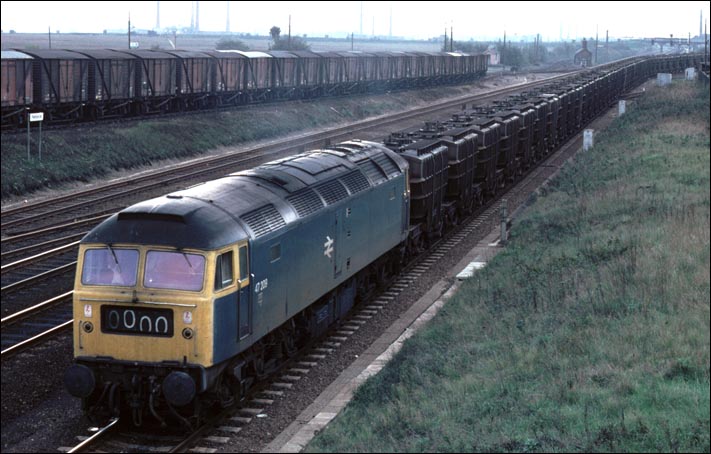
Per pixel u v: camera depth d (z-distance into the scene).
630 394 13.49
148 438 14.13
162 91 53.31
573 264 22.28
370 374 16.77
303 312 17.94
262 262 15.18
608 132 55.75
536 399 13.62
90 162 40.16
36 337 18.30
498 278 22.75
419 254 27.84
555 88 60.12
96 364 14.05
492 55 174.12
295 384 16.53
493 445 11.83
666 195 29.16
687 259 20.52
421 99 86.50
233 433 14.20
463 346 17.28
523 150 43.66
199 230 13.90
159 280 13.76
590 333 16.52
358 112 71.38
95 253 14.11
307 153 20.91
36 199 34.84
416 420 13.28
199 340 13.57
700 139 42.41
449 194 31.41
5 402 15.46
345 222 19.44
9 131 41.12
